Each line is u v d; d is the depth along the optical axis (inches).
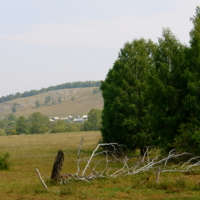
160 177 959.0
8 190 801.6
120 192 693.3
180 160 1472.7
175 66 1705.2
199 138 1362.0
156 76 1692.9
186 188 719.1
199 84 1539.1
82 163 1815.9
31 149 3201.3
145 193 671.8
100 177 904.9
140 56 2377.0
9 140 5142.7
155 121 1669.5
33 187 801.6
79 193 675.4
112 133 2319.1
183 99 1612.9
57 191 706.2
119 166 1509.6
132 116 2182.6
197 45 1609.3
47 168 1627.7
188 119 1581.0
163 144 1611.7
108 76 2696.9
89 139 4854.8
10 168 1637.6
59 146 3567.9
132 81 2305.6
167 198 604.1
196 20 1685.5
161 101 1652.3
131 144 2250.2
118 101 2190.0
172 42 1774.1
